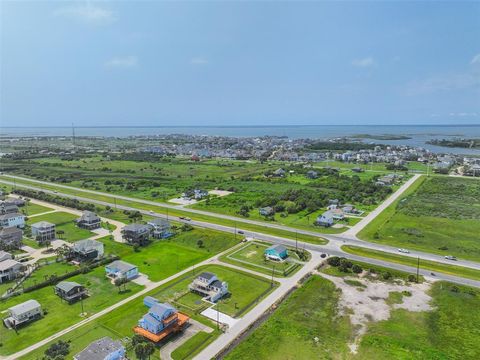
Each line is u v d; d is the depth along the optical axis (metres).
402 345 51.34
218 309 62.16
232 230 106.31
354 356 49.34
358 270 77.50
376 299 65.88
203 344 52.25
